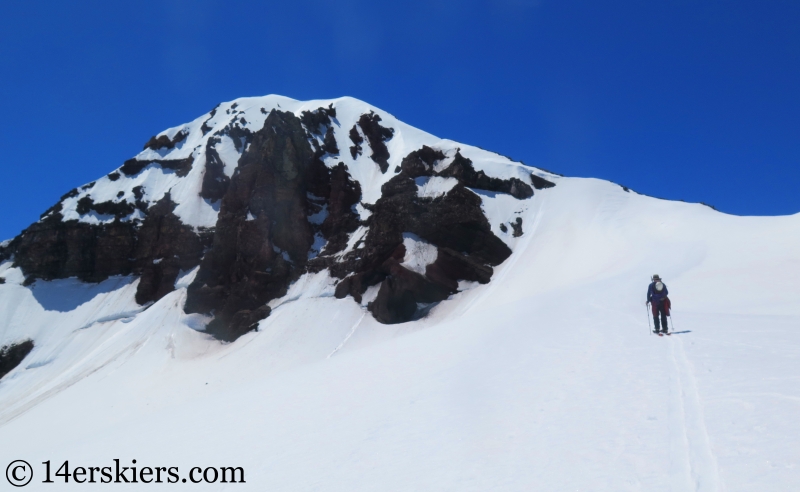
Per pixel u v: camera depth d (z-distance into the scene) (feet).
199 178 341.41
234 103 414.82
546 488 27.94
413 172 286.87
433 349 79.15
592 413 37.81
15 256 334.85
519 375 53.52
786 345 49.29
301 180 300.20
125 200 346.95
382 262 250.37
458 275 246.06
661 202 257.75
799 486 22.67
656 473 26.94
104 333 281.33
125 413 196.65
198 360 232.94
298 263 279.08
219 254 279.28
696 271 130.11
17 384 261.44
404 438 41.78
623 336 64.54
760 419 30.78
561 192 286.05
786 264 118.01
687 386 39.83
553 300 107.86
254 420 59.21
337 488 35.04
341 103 389.80
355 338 222.69
